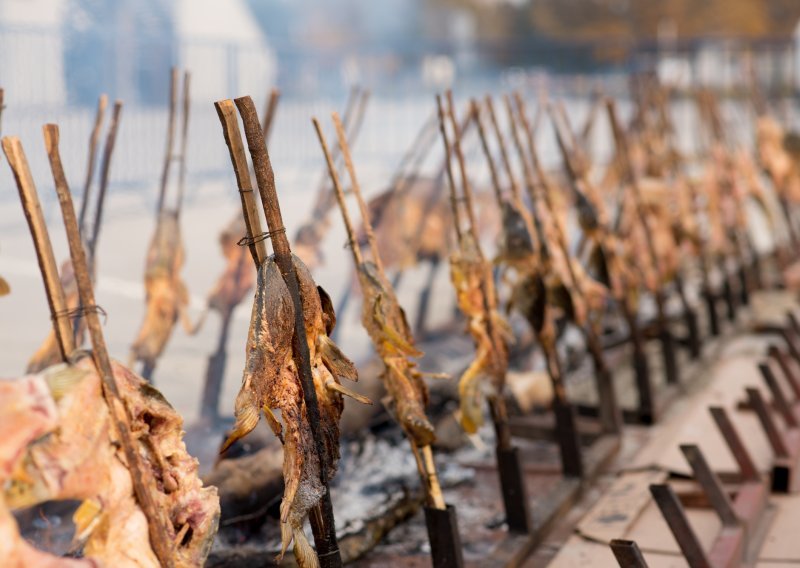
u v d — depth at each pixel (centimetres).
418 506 458
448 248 707
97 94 969
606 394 552
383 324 342
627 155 659
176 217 467
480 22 3516
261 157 258
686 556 350
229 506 388
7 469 198
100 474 214
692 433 543
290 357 266
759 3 3522
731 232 871
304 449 268
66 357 221
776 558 413
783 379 652
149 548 223
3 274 691
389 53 1617
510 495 420
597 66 1878
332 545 278
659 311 661
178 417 236
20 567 199
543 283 472
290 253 265
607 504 459
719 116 926
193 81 1141
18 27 861
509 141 1227
